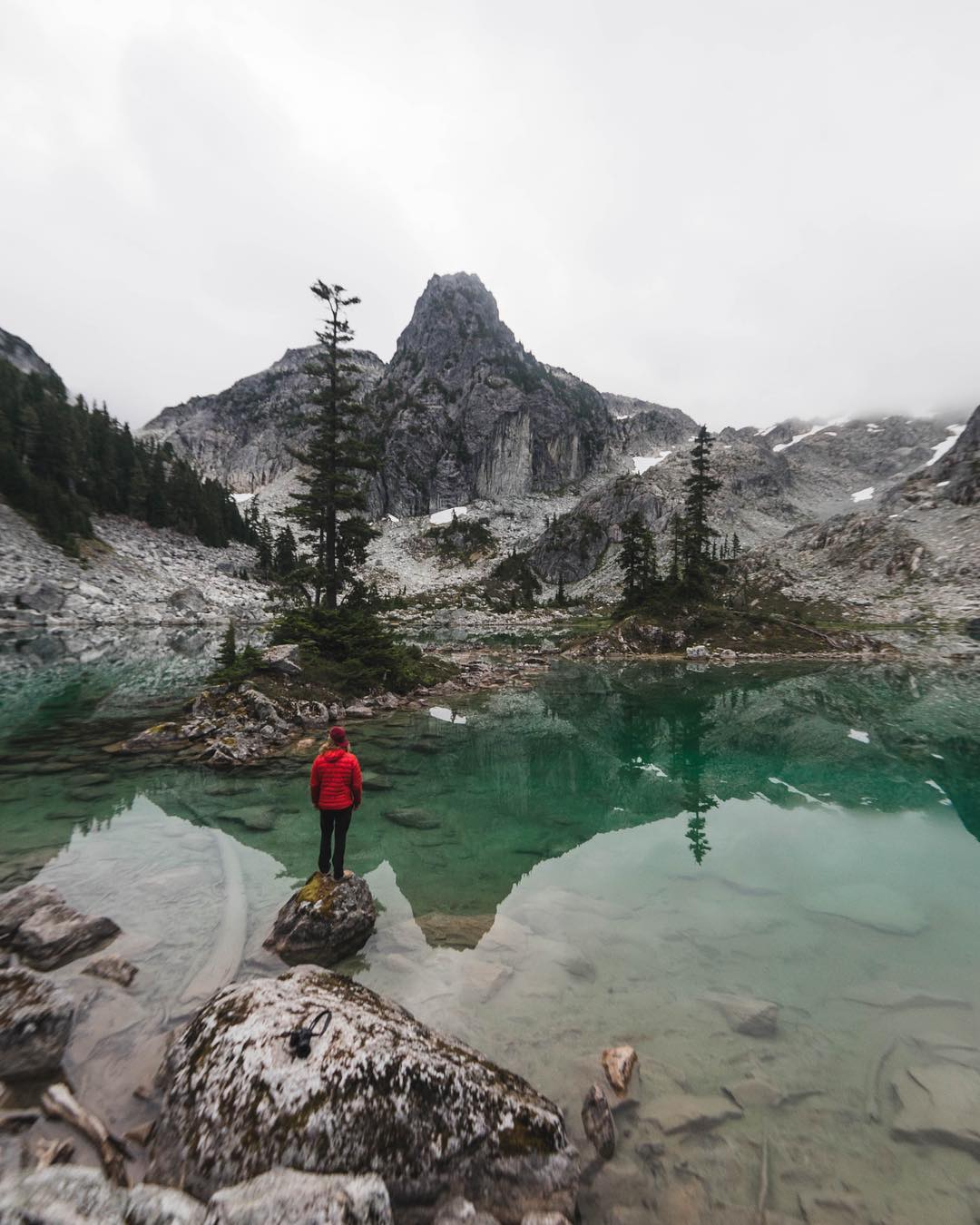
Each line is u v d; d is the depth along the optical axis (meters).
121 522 101.88
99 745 17.55
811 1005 6.29
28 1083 4.89
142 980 6.36
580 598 127.00
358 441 28.19
